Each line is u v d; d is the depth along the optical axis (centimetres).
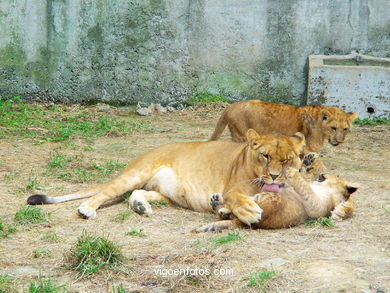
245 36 1741
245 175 743
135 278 553
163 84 1773
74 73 1766
